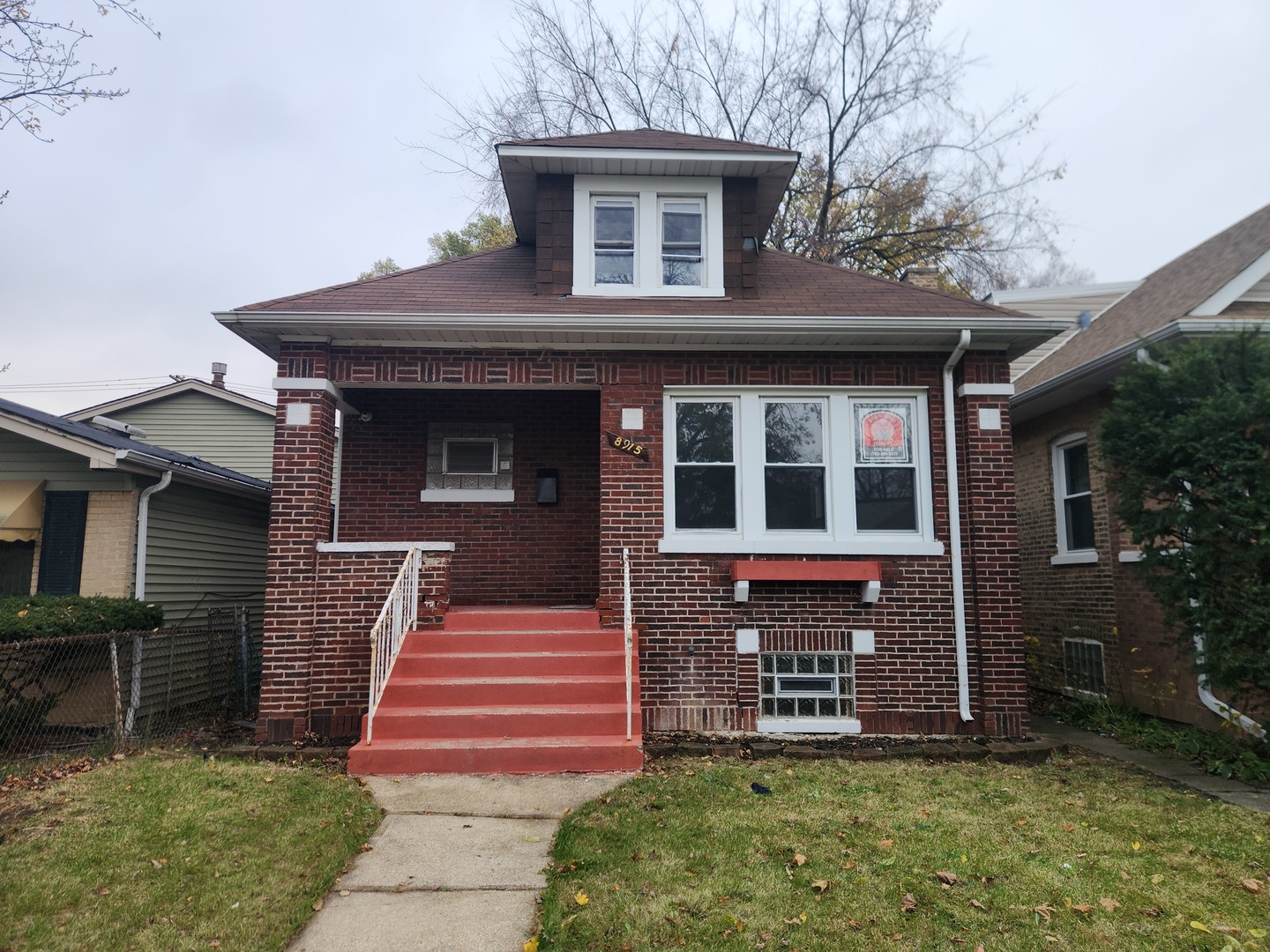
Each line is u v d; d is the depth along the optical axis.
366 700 8.26
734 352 8.98
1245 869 4.90
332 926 4.23
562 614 8.65
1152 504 8.73
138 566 9.95
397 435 10.41
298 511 8.38
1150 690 9.51
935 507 8.89
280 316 8.26
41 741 8.33
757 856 4.99
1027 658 12.17
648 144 9.84
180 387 18.38
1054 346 14.74
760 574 8.49
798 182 24.00
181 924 4.16
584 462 10.52
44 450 10.09
